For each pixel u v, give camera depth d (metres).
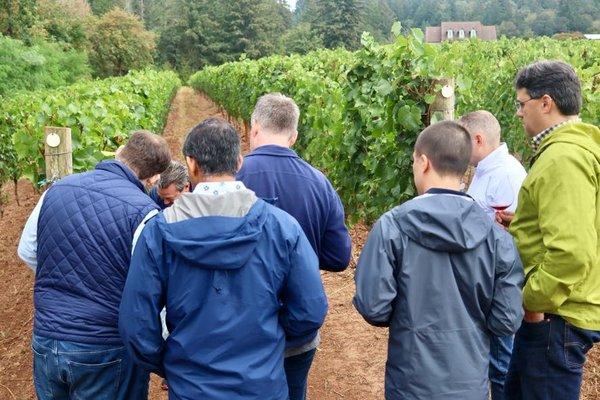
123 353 2.63
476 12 121.75
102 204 2.59
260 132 2.85
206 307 2.07
